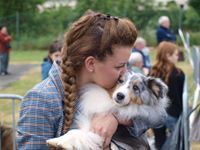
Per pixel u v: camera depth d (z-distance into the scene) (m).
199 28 36.44
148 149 2.79
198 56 8.09
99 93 2.69
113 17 2.57
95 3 36.88
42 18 37.12
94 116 2.65
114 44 2.47
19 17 36.91
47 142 2.41
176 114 6.90
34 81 18.00
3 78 19.27
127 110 2.71
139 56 7.66
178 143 4.32
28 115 2.43
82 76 2.60
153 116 2.80
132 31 2.53
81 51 2.50
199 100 7.24
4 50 20.48
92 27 2.50
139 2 36.47
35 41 36.22
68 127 2.50
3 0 38.53
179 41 32.47
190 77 15.70
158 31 16.41
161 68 7.29
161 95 2.87
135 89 2.79
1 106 9.87
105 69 2.52
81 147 2.46
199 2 38.31
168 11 36.09
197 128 4.62
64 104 2.49
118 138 2.67
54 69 2.55
